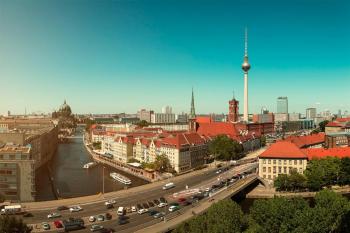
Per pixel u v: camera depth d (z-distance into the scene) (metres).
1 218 102.44
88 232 122.69
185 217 135.50
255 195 189.88
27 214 139.62
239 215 115.62
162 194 175.00
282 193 192.25
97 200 162.00
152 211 143.38
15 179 176.62
